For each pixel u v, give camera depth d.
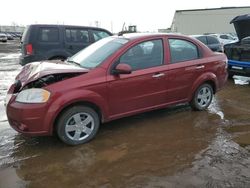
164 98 5.95
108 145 5.01
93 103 5.04
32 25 9.88
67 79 4.88
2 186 3.87
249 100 7.75
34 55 9.83
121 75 5.28
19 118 4.66
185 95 6.28
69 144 4.96
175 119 6.20
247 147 4.90
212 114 6.53
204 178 3.98
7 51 28.45
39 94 4.66
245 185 3.81
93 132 5.16
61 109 4.75
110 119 5.35
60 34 10.16
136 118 6.26
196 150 4.80
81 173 4.15
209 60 6.53
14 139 5.29
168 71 5.86
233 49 9.81
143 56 5.62
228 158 4.52
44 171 4.21
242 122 6.05
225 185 3.81
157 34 5.90
